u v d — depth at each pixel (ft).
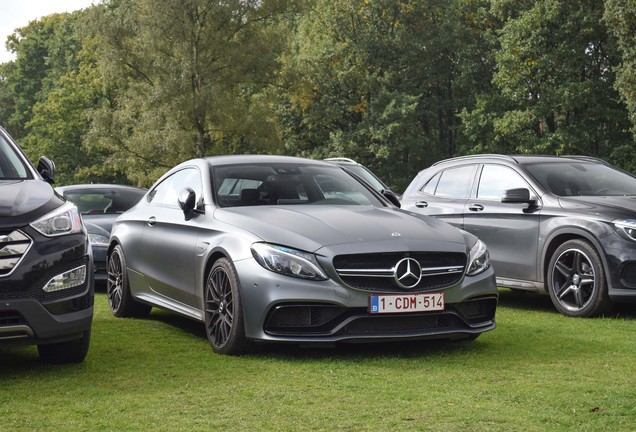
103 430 12.63
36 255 16.49
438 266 18.71
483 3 173.99
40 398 14.87
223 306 19.11
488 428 12.37
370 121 169.37
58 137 206.39
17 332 16.26
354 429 12.44
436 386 15.43
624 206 25.75
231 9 151.74
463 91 175.32
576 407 13.61
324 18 178.70
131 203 39.11
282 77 160.45
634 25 117.60
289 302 17.84
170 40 153.07
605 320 24.88
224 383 15.93
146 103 151.84
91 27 157.17
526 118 144.05
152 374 16.96
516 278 27.96
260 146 156.25
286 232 18.61
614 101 143.95
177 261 21.68
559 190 27.86
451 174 31.58
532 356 18.63
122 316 26.20
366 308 17.99
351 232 18.61
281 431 12.41
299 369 17.21
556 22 142.41
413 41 169.37
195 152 153.69
